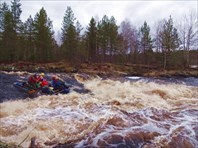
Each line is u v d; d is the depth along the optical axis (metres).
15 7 37.56
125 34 49.94
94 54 43.31
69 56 40.69
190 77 28.17
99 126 7.04
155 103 10.26
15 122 7.27
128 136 6.28
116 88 14.58
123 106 9.63
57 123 7.32
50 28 40.53
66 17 40.41
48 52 39.12
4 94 11.50
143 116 8.23
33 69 28.20
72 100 10.81
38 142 5.78
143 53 46.44
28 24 39.44
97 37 41.97
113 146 5.69
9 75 16.72
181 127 7.11
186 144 5.95
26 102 10.24
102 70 31.67
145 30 44.84
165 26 39.84
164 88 14.45
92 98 11.41
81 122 7.48
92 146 5.67
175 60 39.28
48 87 12.51
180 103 10.47
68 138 6.12
